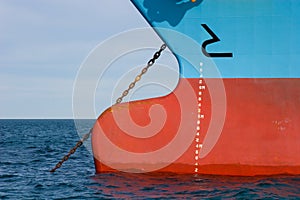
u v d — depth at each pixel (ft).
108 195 33.35
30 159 69.67
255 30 36.40
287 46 36.19
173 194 32.63
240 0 36.35
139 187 34.76
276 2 36.11
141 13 37.70
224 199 30.83
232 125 36.14
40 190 39.65
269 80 36.35
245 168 35.81
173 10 37.14
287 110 35.78
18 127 292.81
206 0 36.70
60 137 151.02
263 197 30.89
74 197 34.91
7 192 39.40
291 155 35.40
